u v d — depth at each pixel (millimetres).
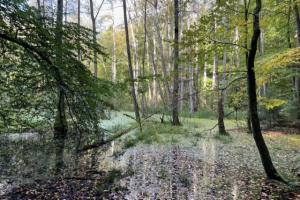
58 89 7914
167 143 12023
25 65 7195
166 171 7816
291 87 18391
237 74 12258
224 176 7359
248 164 8570
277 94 18328
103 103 8445
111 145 11523
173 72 14117
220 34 7285
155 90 32375
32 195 5980
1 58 7543
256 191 6242
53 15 7496
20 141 11711
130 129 15289
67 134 11578
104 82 8141
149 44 31797
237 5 7195
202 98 29375
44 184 6699
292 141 12891
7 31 6438
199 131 15227
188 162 8812
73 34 6973
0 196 5910
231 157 9523
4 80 7820
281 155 9859
